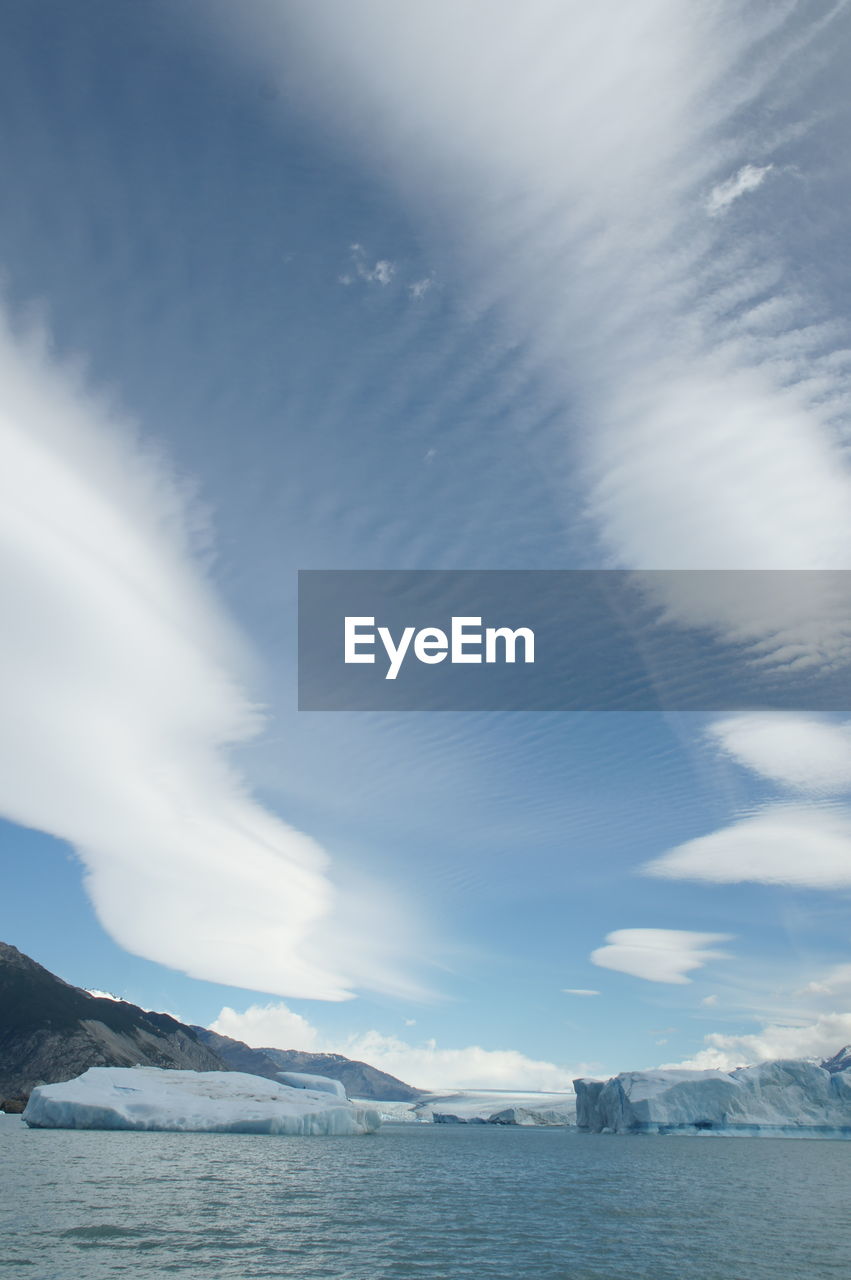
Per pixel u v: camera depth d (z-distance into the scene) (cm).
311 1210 4528
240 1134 10688
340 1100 12531
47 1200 4403
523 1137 15612
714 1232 4184
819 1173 7875
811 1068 14062
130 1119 10075
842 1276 3194
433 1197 5347
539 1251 3531
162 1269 2969
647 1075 14925
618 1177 7169
